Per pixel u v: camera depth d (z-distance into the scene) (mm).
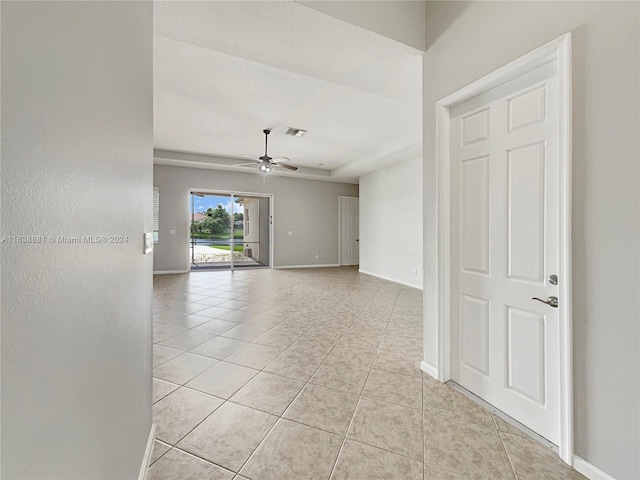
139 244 1238
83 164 650
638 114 1205
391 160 6230
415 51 2215
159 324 3453
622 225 1254
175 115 4277
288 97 3689
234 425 1686
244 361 2494
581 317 1386
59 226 554
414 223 5922
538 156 1624
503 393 1825
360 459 1451
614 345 1282
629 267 1237
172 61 2887
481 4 1849
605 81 1297
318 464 1419
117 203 905
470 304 2047
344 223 9203
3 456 417
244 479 1329
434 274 2236
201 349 2734
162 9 1735
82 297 655
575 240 1403
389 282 6289
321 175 8000
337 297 4844
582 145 1375
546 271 1589
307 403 1904
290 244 8453
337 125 4668
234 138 5355
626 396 1250
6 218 418
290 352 2682
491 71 1785
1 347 413
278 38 2025
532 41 1575
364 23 1941
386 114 4234
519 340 1732
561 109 1448
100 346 771
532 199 1655
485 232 1933
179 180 7148
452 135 2154
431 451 1508
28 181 466
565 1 1438
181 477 1332
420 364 2393
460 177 2105
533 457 1474
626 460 1250
